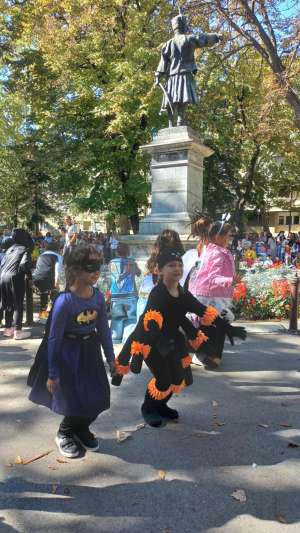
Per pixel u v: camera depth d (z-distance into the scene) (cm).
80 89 1997
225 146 2303
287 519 264
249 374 530
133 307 652
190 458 334
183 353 370
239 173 2756
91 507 274
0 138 2188
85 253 310
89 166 2117
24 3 2256
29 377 329
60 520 262
